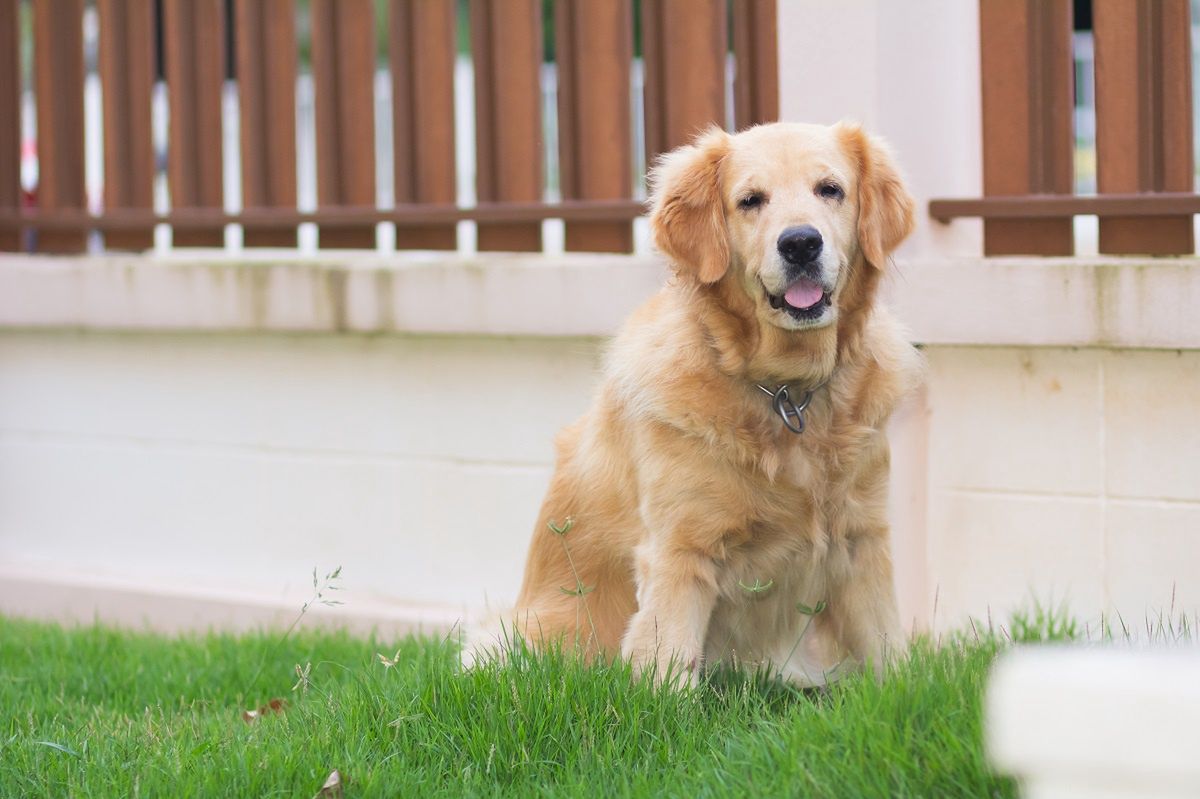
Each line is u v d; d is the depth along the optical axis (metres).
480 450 6.73
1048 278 5.46
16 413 7.94
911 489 5.80
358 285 6.72
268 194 7.18
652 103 6.27
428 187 6.80
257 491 7.31
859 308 4.81
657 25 6.23
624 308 6.12
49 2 7.62
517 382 6.61
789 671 5.06
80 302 7.45
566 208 6.34
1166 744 2.05
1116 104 5.48
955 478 5.91
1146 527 5.56
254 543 7.34
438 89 6.72
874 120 5.59
